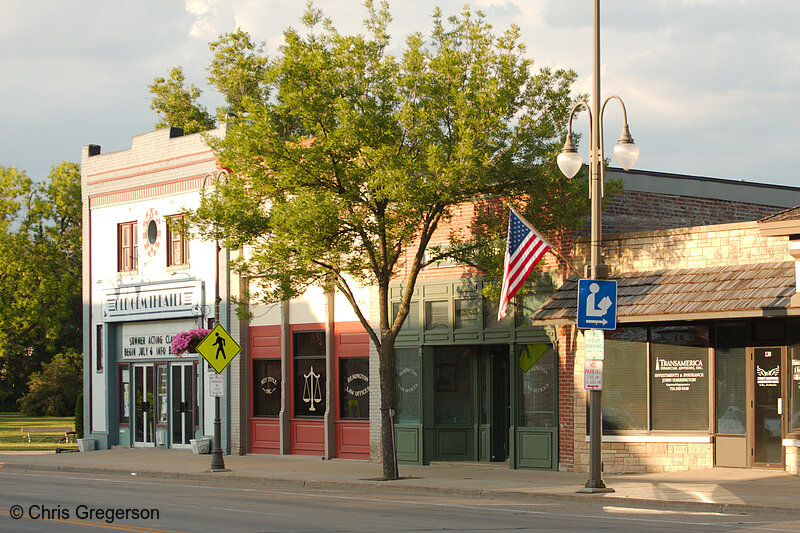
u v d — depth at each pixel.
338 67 21.78
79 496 19.66
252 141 21.47
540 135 21.52
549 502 18.08
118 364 35.44
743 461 20.80
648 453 21.72
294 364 29.73
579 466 22.52
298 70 21.55
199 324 32.19
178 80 52.56
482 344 25.00
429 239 23.12
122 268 35.12
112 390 35.25
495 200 24.27
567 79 22.08
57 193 67.75
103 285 35.56
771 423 20.52
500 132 21.02
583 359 22.58
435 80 21.34
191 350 30.16
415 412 26.00
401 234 22.17
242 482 23.41
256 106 21.83
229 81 26.48
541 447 23.38
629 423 22.02
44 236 67.38
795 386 20.11
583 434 22.48
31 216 66.94
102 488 21.80
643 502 16.97
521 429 23.75
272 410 30.23
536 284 23.69
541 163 21.75
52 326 64.75
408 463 25.94
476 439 25.47
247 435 30.81
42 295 63.50
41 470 28.36
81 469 27.33
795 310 18.17
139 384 34.69
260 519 15.32
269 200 24.45
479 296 24.75
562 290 22.64
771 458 20.50
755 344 20.73
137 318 34.12
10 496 19.67
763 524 14.34
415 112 21.27
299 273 22.12
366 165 21.28
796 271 18.33
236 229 22.36
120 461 29.12
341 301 28.31
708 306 19.42
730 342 21.12
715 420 21.22
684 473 20.84
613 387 22.19
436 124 21.31
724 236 20.95
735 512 15.85
